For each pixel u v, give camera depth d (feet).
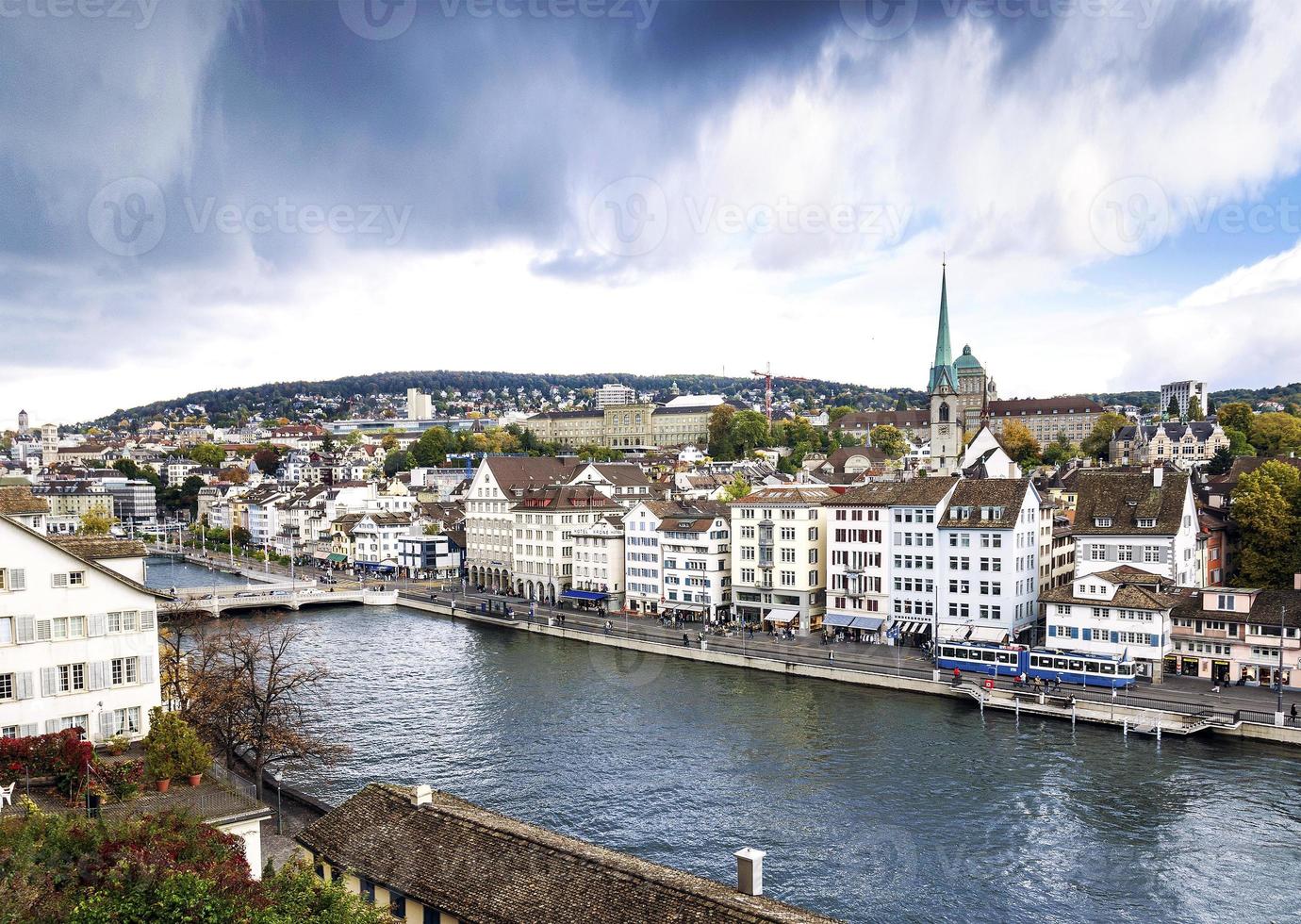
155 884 95.61
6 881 94.63
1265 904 183.62
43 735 158.40
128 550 230.68
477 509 637.30
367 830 141.79
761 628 446.19
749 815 227.20
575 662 398.83
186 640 401.08
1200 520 423.64
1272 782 242.17
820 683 352.08
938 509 393.29
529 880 124.06
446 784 249.75
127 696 197.88
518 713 316.81
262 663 383.86
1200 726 277.03
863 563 414.62
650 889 117.50
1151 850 205.57
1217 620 323.78
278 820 199.11
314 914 103.91
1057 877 194.80
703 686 349.20
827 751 271.28
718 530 466.29
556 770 259.39
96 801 145.48
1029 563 389.60
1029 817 223.51
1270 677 313.73
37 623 187.11
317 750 225.15
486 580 630.33
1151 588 341.41
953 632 382.63
